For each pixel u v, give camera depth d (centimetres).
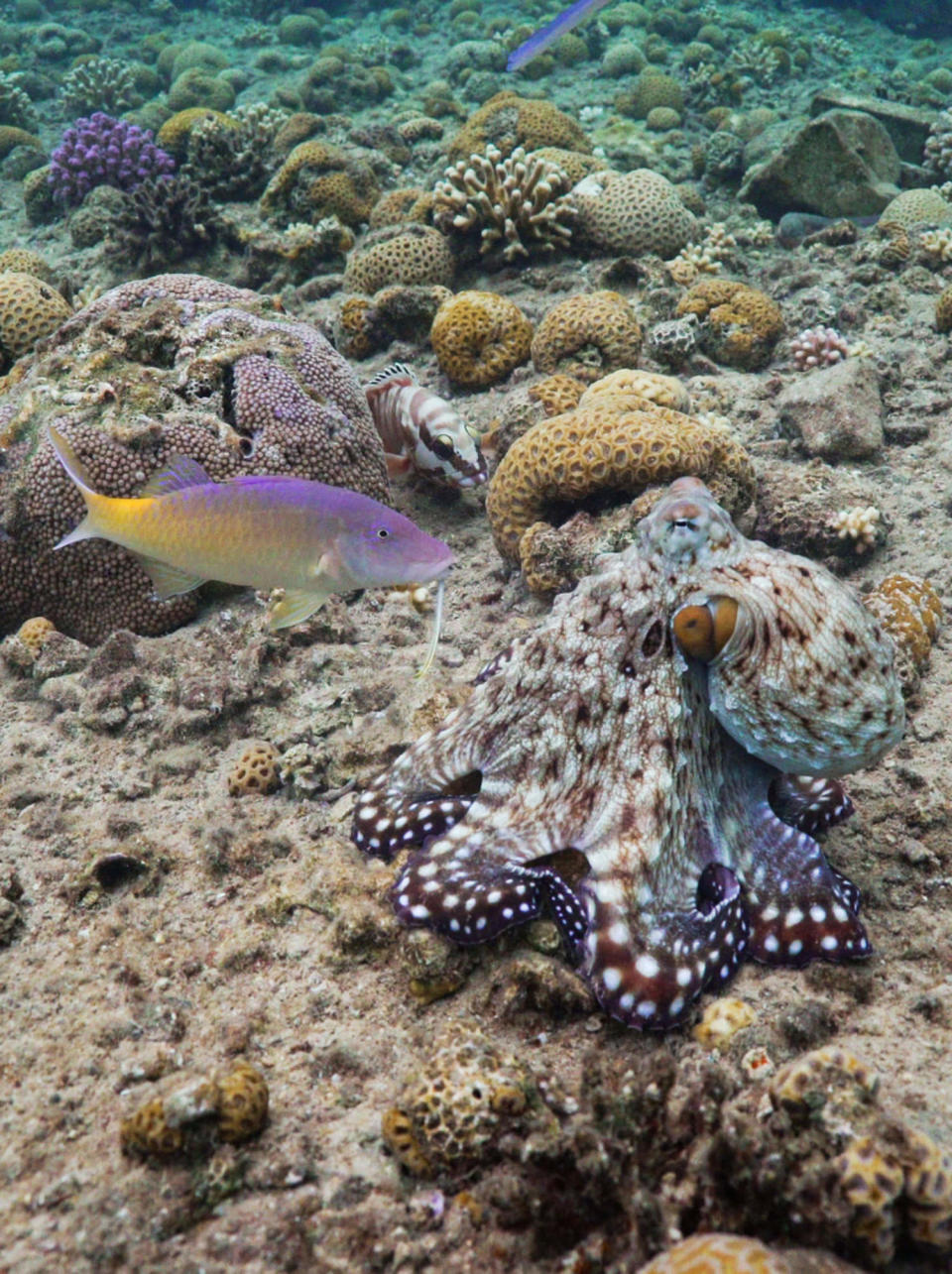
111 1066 62
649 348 171
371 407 138
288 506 66
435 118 370
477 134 286
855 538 113
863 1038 61
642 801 63
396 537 66
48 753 91
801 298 185
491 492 119
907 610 93
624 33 473
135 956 70
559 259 216
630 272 199
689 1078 59
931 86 425
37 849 80
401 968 67
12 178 358
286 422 113
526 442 114
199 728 91
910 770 80
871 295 188
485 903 63
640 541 66
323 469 114
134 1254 53
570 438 111
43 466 106
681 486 65
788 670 60
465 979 66
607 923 61
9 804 84
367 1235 53
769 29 496
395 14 544
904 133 289
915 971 65
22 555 108
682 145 341
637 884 62
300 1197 55
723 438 115
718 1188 51
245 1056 63
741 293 177
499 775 68
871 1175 49
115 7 580
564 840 64
